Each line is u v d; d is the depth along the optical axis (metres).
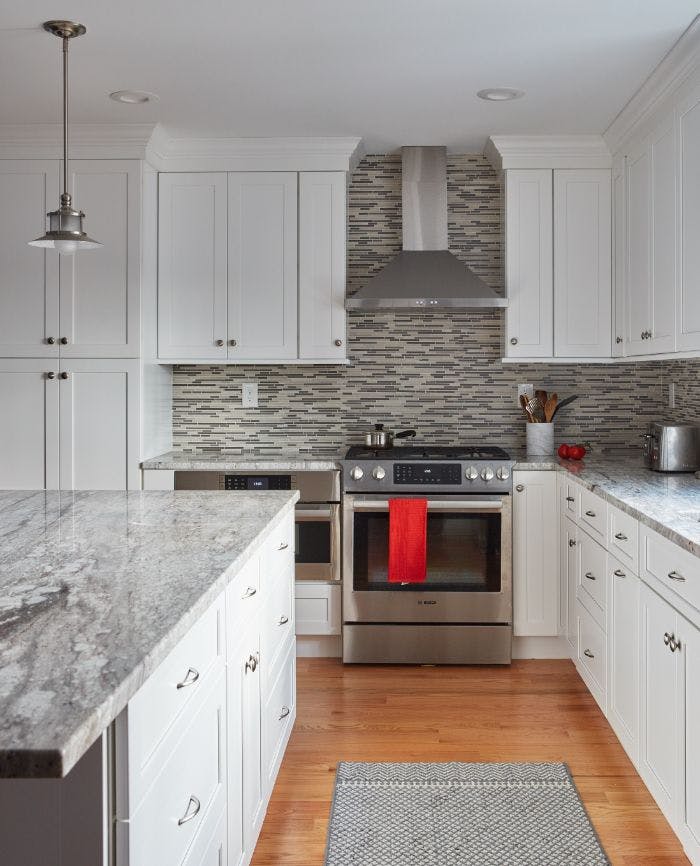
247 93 3.38
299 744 3.01
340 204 4.02
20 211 3.85
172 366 4.40
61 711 1.00
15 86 3.29
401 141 4.06
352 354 4.37
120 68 3.11
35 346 3.88
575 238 4.02
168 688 1.36
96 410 3.88
